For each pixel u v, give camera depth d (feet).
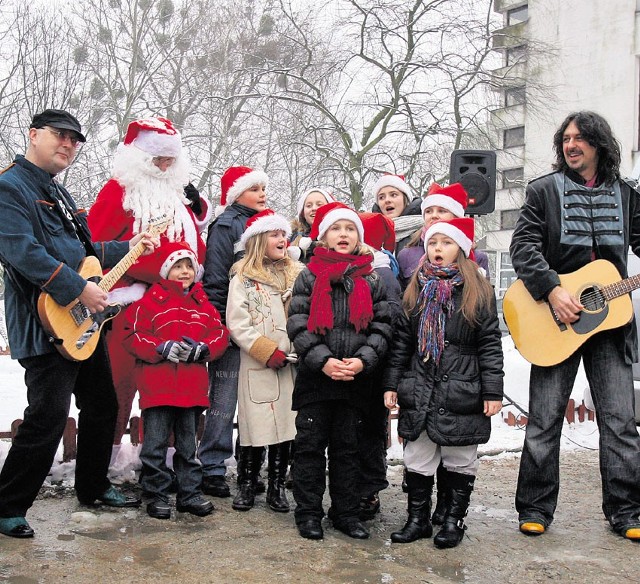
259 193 16.96
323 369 13.44
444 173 71.10
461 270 13.96
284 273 15.90
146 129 15.94
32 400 12.69
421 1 67.72
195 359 14.34
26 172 12.98
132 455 16.65
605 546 13.44
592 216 14.46
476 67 68.64
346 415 13.89
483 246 112.78
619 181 14.73
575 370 14.51
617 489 14.11
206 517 14.35
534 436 14.37
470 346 13.73
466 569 12.28
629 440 14.11
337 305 13.84
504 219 109.09
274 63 73.97
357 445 14.05
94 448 14.07
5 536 12.72
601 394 14.35
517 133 103.45
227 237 16.33
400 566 12.28
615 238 14.42
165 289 14.78
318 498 13.70
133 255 14.02
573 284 14.25
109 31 79.30
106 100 77.05
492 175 25.30
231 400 15.90
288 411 15.20
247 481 15.08
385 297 14.17
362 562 12.38
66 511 14.19
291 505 15.44
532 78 81.20
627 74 100.68
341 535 13.71
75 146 13.37
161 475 14.34
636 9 99.91
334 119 69.05
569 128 14.46
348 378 13.33
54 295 12.27
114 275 13.66
